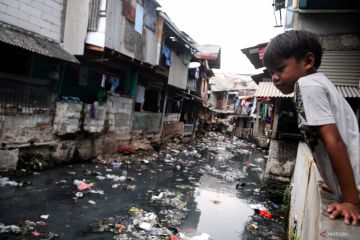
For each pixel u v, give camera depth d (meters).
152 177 11.91
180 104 25.34
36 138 9.84
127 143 15.82
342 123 1.53
